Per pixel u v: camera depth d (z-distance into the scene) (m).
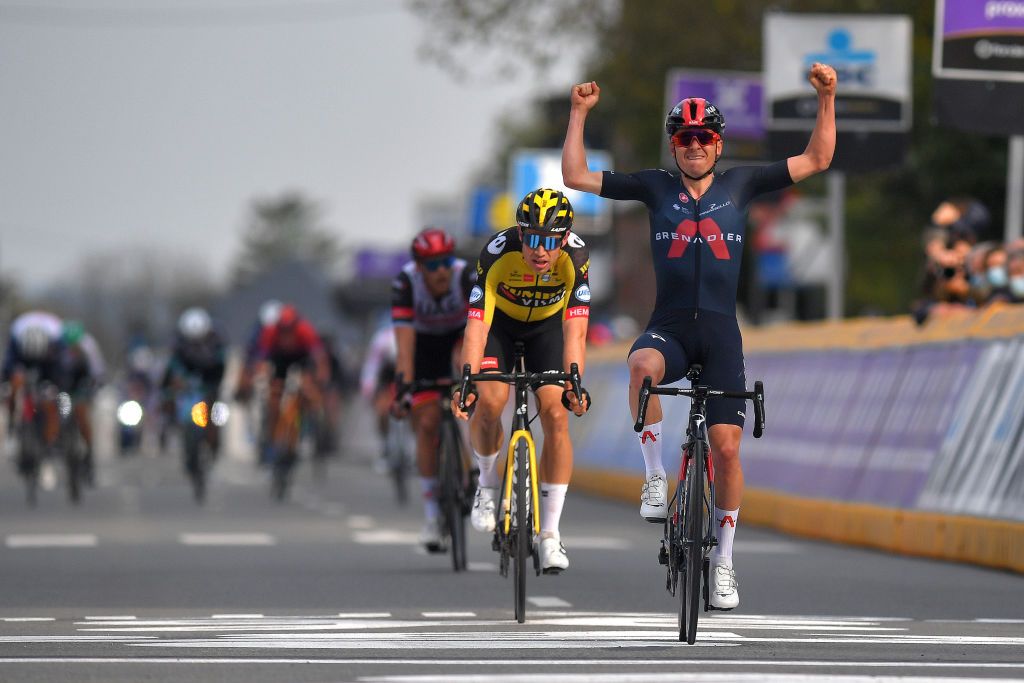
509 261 31.05
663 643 26.77
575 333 31.23
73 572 40.31
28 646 26.28
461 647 26.12
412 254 41.47
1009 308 45.94
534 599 34.59
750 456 60.56
